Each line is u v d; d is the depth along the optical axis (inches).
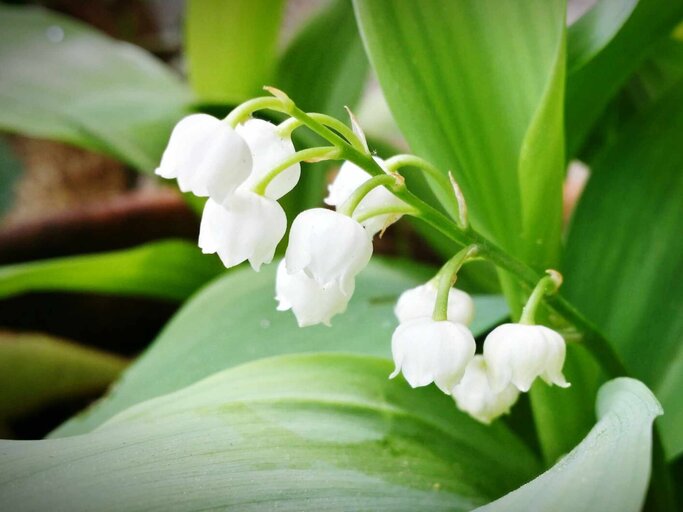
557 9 5.3
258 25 8.6
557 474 3.9
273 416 5.0
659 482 5.3
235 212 4.3
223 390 5.2
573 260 6.3
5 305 10.5
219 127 4.2
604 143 7.7
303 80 9.1
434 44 5.5
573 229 6.3
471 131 5.5
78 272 8.1
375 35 5.5
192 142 4.2
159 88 9.4
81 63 9.4
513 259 4.8
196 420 4.9
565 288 6.2
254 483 4.6
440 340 4.4
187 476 4.5
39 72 9.0
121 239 10.8
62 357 9.5
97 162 13.7
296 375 5.3
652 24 5.7
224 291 6.9
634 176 6.2
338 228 4.3
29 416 9.5
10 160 12.7
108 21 14.6
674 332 5.8
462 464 5.2
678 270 5.9
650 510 5.4
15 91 8.7
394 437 5.2
